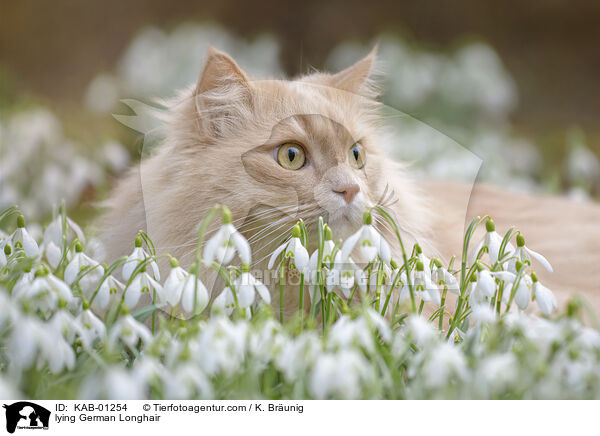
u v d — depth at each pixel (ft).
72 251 11.27
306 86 11.85
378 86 13.35
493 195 17.71
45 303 8.68
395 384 8.62
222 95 11.30
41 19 51.03
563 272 14.58
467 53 32.89
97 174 22.00
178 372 7.32
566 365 8.15
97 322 8.69
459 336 10.25
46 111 29.27
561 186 29.01
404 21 51.08
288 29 51.06
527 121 41.98
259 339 8.01
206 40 35.35
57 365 7.89
